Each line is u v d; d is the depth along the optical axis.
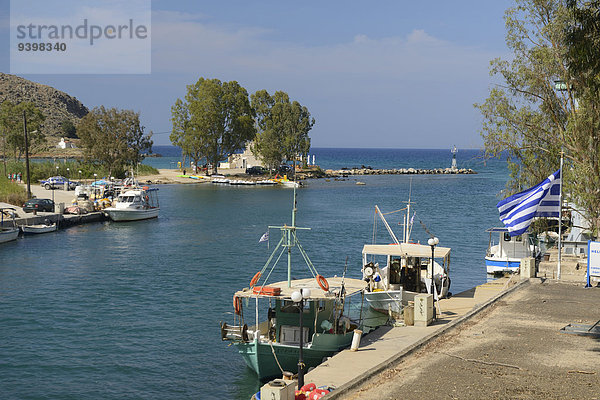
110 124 125.00
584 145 40.56
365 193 122.62
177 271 43.84
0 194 76.00
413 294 30.36
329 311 24.22
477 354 20.06
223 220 76.62
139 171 157.62
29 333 28.19
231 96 158.75
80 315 31.44
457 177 193.62
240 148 166.88
